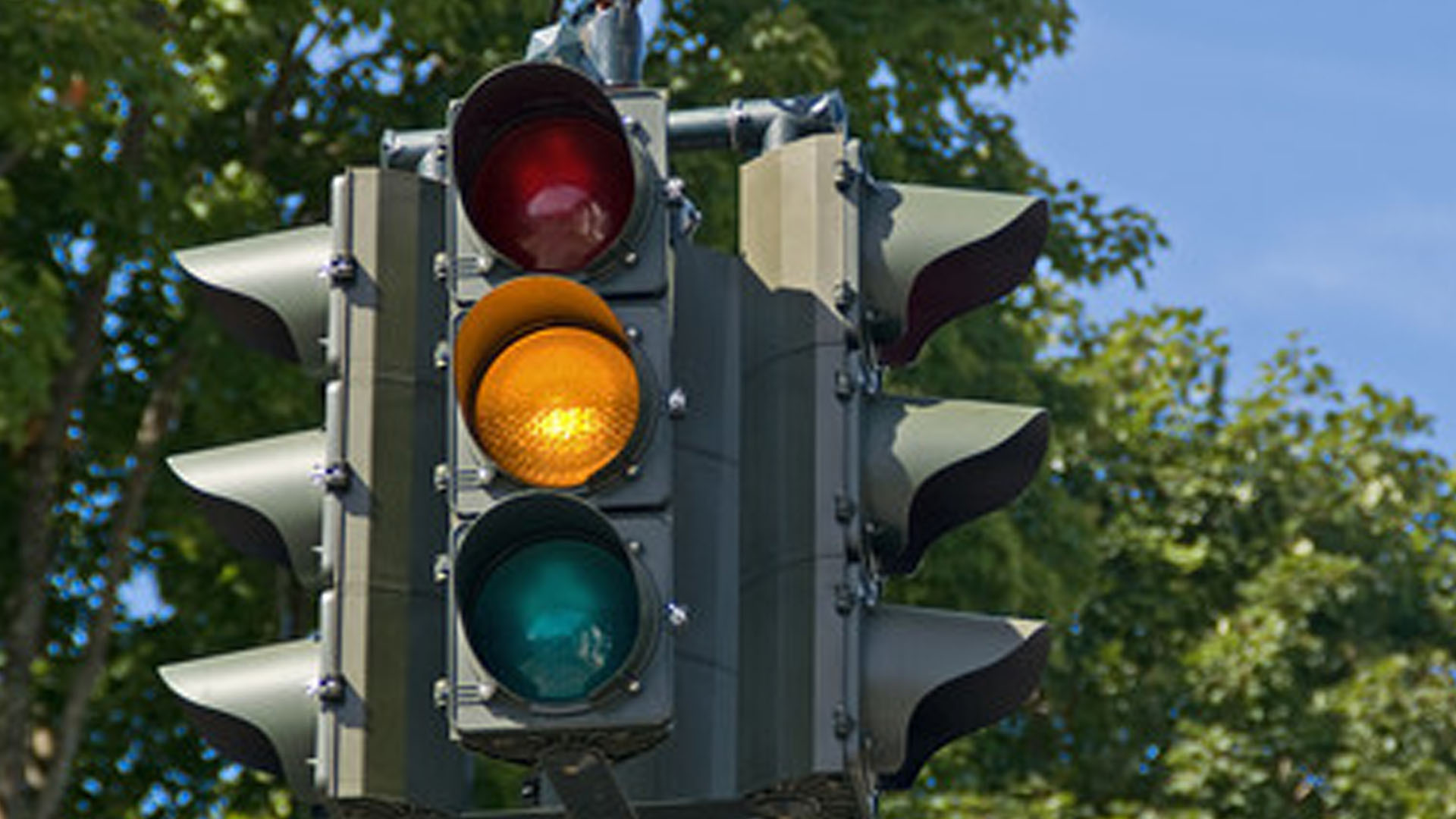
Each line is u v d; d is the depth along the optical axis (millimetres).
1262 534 43812
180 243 25500
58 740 25781
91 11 22688
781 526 6973
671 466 6465
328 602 6883
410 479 7004
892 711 6828
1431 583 43844
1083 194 33156
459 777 6863
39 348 22875
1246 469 43375
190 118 26359
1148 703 40781
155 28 25594
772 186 7266
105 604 26203
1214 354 45094
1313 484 44031
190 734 27438
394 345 7094
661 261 6613
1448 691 39562
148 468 26734
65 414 26016
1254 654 40062
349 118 28547
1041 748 40312
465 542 6285
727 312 7211
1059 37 31172
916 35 29984
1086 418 34781
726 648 6980
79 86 23172
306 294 7613
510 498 6277
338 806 6805
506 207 6770
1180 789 38875
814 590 6871
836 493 6949
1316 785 39750
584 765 6387
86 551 27453
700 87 28688
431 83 28703
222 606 27781
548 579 6383
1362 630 42469
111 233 25062
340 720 6801
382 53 28562
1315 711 39750
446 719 6863
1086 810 36844
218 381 26453
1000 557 30281
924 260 7246
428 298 7160
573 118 6758
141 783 27359
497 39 28641
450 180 6770
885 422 7117
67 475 27438
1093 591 33844
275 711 7078
